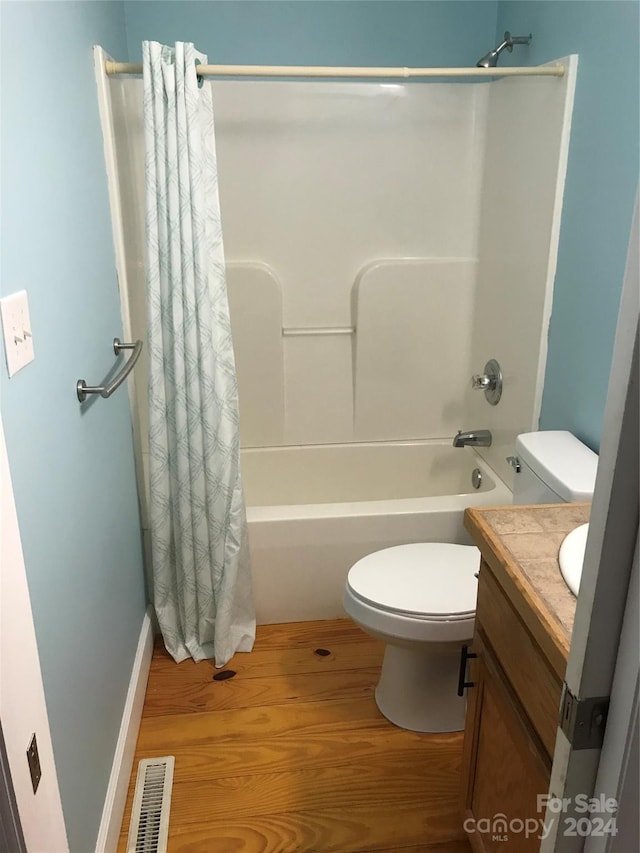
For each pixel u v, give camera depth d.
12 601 0.75
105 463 1.71
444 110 2.55
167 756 1.88
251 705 2.07
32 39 1.24
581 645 0.73
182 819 1.70
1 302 0.99
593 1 1.82
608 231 1.80
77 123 1.58
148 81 1.84
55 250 1.32
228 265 2.63
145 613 2.29
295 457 2.92
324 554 2.36
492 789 1.34
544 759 1.07
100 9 1.94
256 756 1.88
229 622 2.21
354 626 2.43
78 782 1.34
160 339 2.00
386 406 2.89
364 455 2.94
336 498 2.95
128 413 2.07
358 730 1.97
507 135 2.38
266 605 2.41
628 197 1.70
